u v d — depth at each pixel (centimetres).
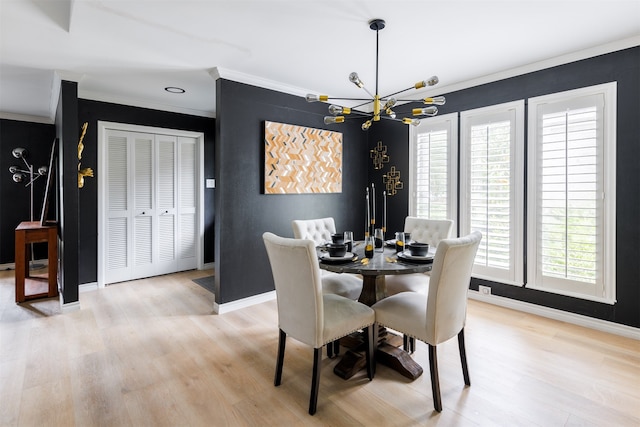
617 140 275
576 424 177
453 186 378
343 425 179
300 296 192
